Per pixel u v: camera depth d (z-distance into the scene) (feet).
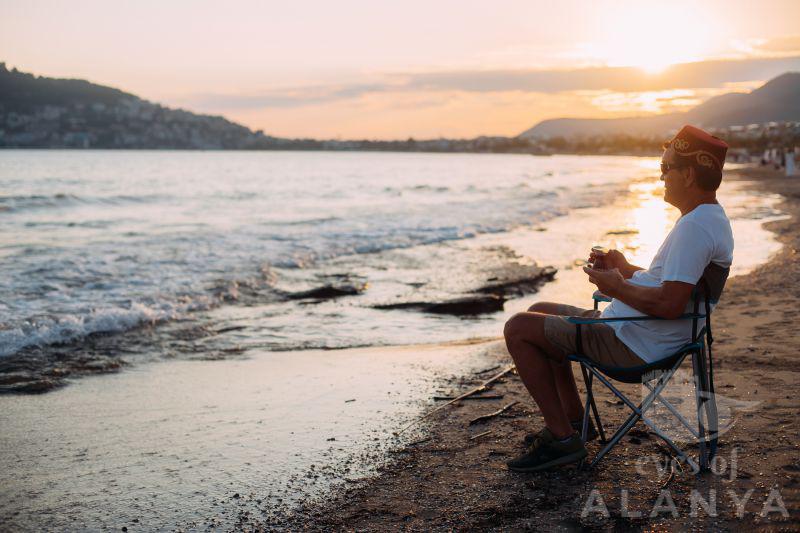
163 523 9.90
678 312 9.55
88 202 91.97
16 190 123.03
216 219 68.54
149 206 89.04
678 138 9.76
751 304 23.29
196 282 32.01
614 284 9.89
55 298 28.32
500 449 12.03
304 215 72.74
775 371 15.17
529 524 9.29
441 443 12.51
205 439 13.30
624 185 145.89
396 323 24.67
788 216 60.18
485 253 41.83
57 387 17.26
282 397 15.93
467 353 19.62
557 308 11.35
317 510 10.12
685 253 9.39
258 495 10.71
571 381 11.68
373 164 382.83
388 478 11.12
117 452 12.75
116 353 20.79
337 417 14.33
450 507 9.95
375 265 37.68
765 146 515.91
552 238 49.19
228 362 19.58
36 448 13.04
